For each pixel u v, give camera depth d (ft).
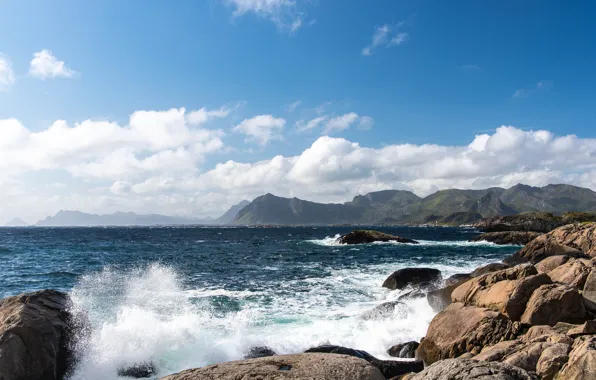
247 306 60.80
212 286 79.15
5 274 102.42
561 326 30.96
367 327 49.55
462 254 151.94
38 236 342.44
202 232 491.31
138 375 36.96
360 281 84.43
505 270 42.11
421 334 46.96
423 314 52.39
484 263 117.50
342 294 70.38
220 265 119.44
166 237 331.98
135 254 160.56
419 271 76.84
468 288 42.96
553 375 21.91
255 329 48.75
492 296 38.70
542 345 24.99
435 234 389.60
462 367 16.78
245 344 43.47
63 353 35.24
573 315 33.53
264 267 113.19
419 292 62.44
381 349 43.34
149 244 231.30
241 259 138.51
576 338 24.86
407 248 186.80
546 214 360.07
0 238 301.22
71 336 37.17
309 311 57.88
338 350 38.47
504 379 15.35
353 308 59.72
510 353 26.45
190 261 132.46
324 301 64.64
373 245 210.18
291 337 45.80
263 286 78.95
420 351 39.11
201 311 57.16
